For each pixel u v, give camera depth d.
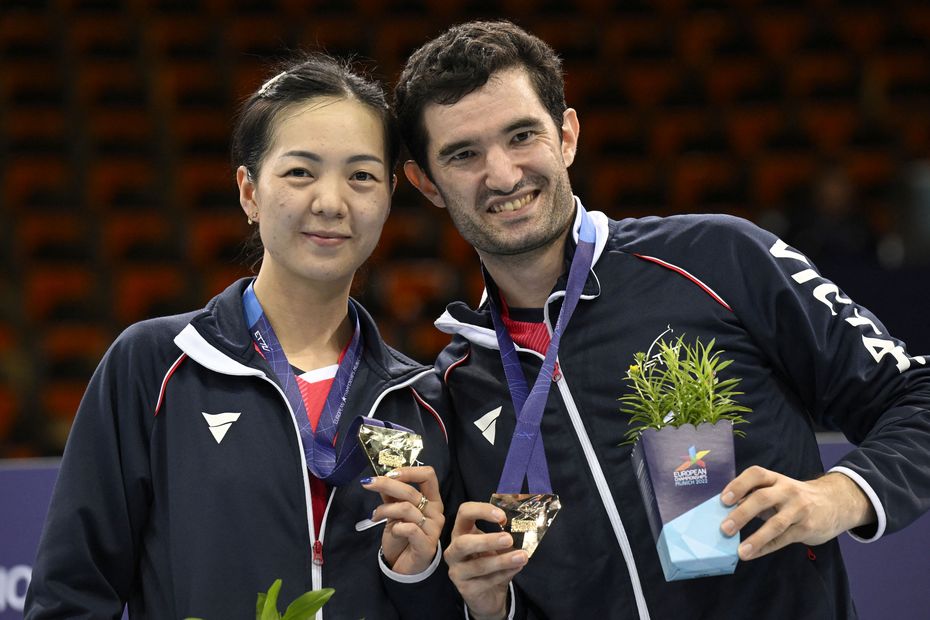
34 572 5.33
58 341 17.31
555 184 5.62
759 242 5.76
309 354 5.79
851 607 5.55
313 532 5.36
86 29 22.77
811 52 22.36
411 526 5.05
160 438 5.48
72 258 18.83
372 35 22.80
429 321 16.47
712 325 5.62
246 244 6.36
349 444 5.22
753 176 19.75
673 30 23.09
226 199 20.09
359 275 6.59
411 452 5.10
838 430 5.85
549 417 5.69
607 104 21.53
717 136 20.75
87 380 16.58
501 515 4.83
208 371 5.59
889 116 21.06
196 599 5.20
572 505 5.57
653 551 5.40
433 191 6.01
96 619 5.22
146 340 5.63
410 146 5.95
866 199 19.48
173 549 5.30
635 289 5.77
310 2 23.45
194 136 21.19
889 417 5.30
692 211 19.28
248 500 5.33
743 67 22.22
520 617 5.55
